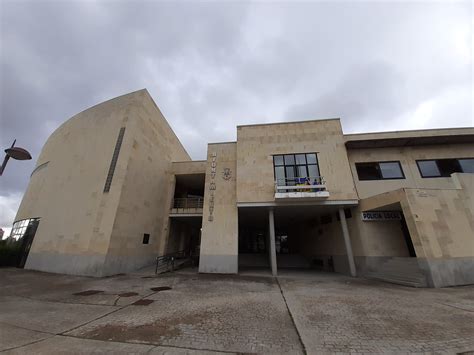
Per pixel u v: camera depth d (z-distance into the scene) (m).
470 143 14.59
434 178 14.09
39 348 3.95
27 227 17.61
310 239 19.72
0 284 10.17
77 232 13.72
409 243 12.73
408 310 6.07
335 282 10.90
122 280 11.21
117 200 13.56
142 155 16.25
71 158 16.88
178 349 3.99
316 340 4.32
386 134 14.68
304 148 15.19
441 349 3.91
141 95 16.48
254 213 16.78
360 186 14.41
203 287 9.59
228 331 4.79
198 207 20.22
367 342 4.22
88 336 4.51
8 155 7.58
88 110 18.14
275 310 6.25
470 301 6.86
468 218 10.30
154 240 17.33
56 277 11.91
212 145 17.11
